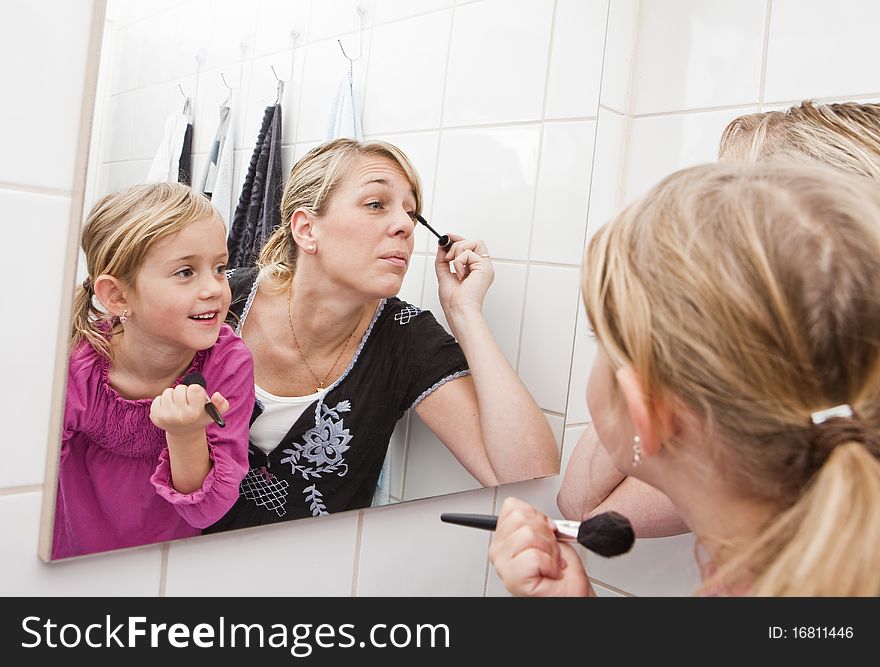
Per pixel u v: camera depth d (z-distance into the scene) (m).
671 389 0.49
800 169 0.51
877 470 0.42
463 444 0.81
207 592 0.62
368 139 0.69
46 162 0.51
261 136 0.61
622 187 1.08
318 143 0.65
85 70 0.52
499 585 0.89
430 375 0.76
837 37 0.88
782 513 0.47
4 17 0.49
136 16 0.53
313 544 0.69
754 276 0.45
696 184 0.51
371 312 0.70
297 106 0.63
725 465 0.49
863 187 0.49
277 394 0.63
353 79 0.67
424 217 0.75
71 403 0.52
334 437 0.68
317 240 0.65
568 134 0.93
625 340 0.50
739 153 0.91
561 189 0.93
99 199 0.52
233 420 0.61
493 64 0.81
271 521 0.64
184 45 0.56
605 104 1.03
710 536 0.53
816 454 0.45
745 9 0.96
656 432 0.50
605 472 0.94
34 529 0.53
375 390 0.71
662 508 0.93
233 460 0.61
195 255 0.57
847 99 0.87
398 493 0.75
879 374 0.44
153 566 0.59
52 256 0.52
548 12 0.88
